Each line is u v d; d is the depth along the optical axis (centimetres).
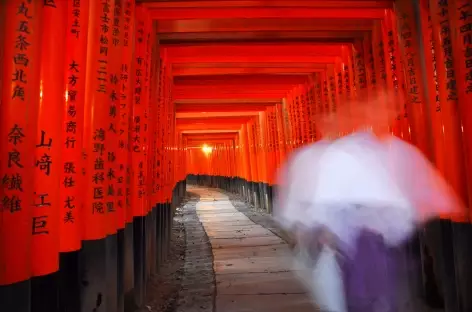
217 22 527
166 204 666
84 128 258
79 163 235
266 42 623
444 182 345
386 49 467
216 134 1995
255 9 479
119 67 300
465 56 300
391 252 366
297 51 630
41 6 193
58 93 204
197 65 698
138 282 404
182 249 751
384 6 470
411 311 361
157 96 557
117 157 318
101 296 264
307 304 419
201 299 442
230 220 1152
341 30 542
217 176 2678
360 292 357
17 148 176
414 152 404
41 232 193
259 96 941
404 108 433
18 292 174
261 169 1290
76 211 232
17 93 177
